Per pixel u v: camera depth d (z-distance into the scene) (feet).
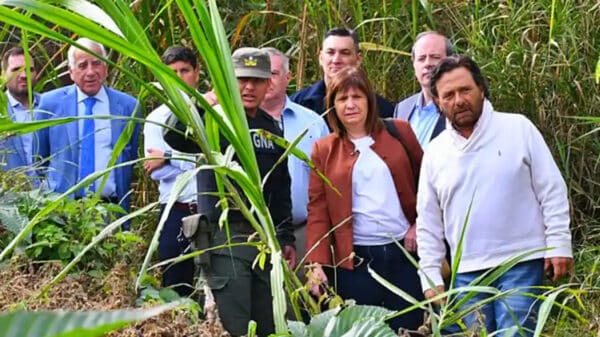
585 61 25.08
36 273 12.94
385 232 16.01
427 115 18.79
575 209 23.89
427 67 18.83
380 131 16.37
